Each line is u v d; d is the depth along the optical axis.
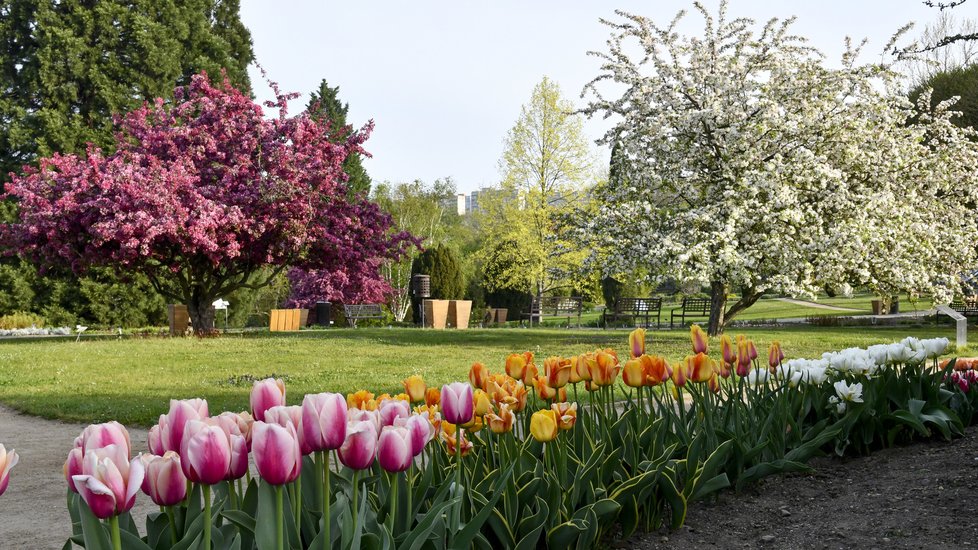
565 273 19.41
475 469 3.08
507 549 2.78
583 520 2.88
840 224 16.20
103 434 1.71
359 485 2.70
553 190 32.12
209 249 18.22
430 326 27.20
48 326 29.02
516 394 3.11
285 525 1.95
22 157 30.45
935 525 3.19
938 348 4.77
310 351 14.88
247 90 34.78
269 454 1.65
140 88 31.62
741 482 3.80
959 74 32.03
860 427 4.47
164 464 1.75
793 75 17.36
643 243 17.22
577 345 15.81
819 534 3.26
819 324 27.08
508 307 38.06
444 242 47.09
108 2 31.42
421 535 2.05
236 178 19.55
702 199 17.91
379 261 21.58
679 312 36.31
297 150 20.00
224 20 36.03
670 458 3.63
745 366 4.13
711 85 17.61
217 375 10.94
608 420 3.65
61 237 18.45
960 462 4.01
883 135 17.78
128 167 17.97
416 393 3.05
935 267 18.73
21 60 31.06
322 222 20.42
